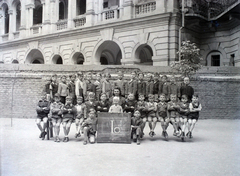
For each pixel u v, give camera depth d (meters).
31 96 19.50
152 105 11.45
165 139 11.08
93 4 29.41
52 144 10.06
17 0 37.41
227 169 7.20
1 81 19.70
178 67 18.69
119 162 7.73
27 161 7.75
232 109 19.08
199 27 27.33
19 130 13.13
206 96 19.06
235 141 10.89
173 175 6.73
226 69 19.94
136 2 26.52
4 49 38.59
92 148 9.47
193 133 12.78
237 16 23.41
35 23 38.97
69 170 7.00
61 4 37.03
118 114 10.58
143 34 25.33
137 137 10.27
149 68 20.33
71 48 30.95
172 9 23.86
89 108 11.35
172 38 23.91
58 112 10.61
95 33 28.92
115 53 32.75
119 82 16.45
